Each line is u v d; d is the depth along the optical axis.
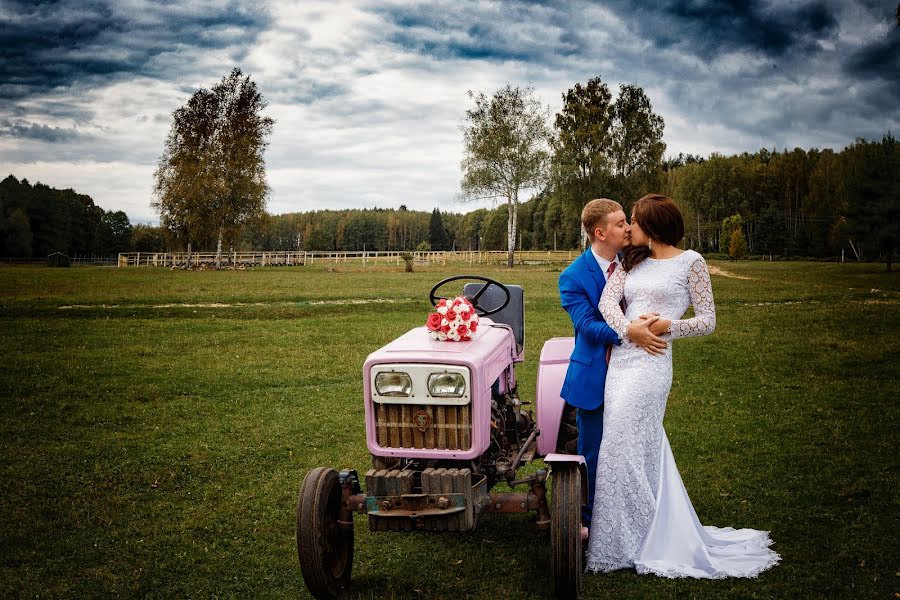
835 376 10.16
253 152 52.78
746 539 4.62
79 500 5.76
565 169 53.88
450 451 3.96
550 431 4.80
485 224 142.50
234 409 8.83
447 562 4.54
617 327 4.34
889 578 4.06
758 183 113.62
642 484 4.33
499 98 54.66
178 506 5.62
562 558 3.76
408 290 28.16
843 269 48.56
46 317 18.77
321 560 3.82
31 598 4.12
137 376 10.85
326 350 13.40
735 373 10.61
